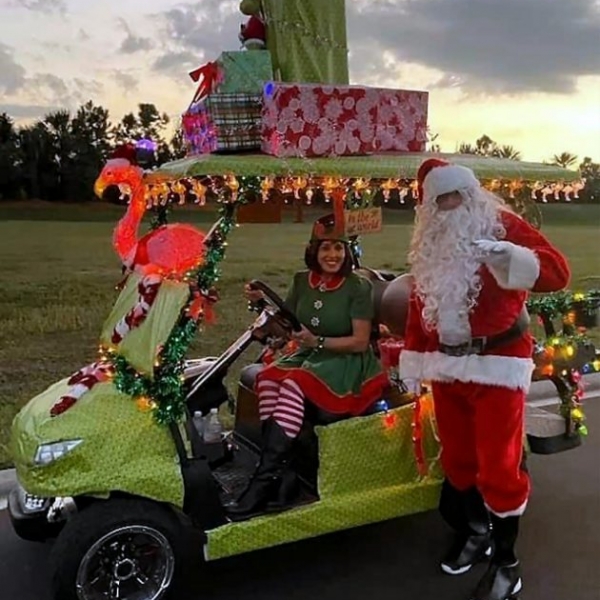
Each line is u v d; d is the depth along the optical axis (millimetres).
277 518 2871
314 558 3262
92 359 5906
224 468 3289
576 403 3566
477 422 2812
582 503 3783
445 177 2676
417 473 3170
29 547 3398
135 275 3064
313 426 3078
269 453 2967
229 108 2855
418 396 3102
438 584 3047
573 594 2953
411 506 3135
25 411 2877
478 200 2703
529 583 3033
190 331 2740
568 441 3512
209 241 2744
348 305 3168
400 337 3414
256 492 2928
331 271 3191
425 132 3211
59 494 2551
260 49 3139
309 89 2811
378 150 3076
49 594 3021
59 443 2598
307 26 3148
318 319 3188
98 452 2635
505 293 2689
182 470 2738
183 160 2910
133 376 2785
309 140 2824
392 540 3416
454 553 3168
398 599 2943
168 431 2746
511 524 2850
